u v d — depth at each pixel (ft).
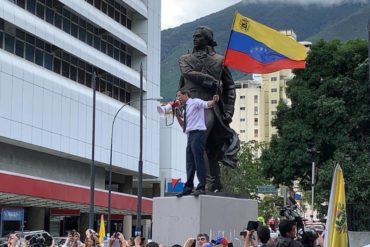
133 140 196.13
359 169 111.96
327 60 124.06
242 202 40.91
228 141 42.27
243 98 498.28
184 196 39.11
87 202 157.69
